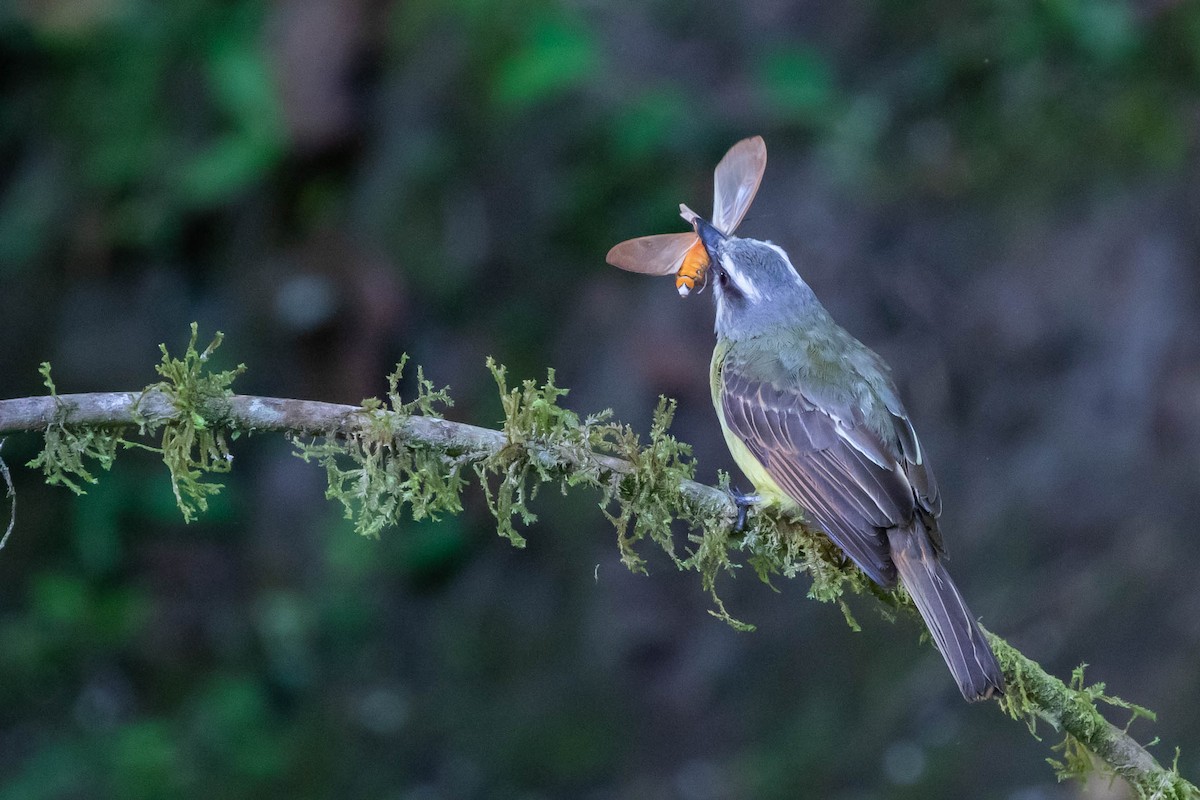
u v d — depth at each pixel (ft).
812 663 41.63
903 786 37.78
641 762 42.45
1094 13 45.47
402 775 44.19
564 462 18.47
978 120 46.29
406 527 47.93
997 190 45.34
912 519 20.98
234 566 49.11
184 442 17.61
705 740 41.93
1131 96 44.86
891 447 21.74
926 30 47.73
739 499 20.27
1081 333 42.88
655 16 49.93
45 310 51.85
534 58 47.55
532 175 49.37
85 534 48.62
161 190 51.47
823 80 47.78
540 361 47.55
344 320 48.62
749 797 39.81
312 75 48.52
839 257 45.21
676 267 23.44
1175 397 41.04
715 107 48.39
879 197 45.96
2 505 48.88
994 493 41.75
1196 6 44.73
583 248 48.39
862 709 40.01
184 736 45.29
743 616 43.21
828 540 21.50
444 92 50.21
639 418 44.96
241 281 50.70
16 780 43.88
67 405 17.33
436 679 46.01
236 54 49.52
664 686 43.45
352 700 45.93
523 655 45.60
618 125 48.55
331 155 49.73
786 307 24.06
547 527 47.03
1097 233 43.70
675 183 47.80
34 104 54.24
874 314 44.55
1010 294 43.86
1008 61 46.39
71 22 53.42
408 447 18.03
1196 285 42.27
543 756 43.37
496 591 46.85
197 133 51.93
